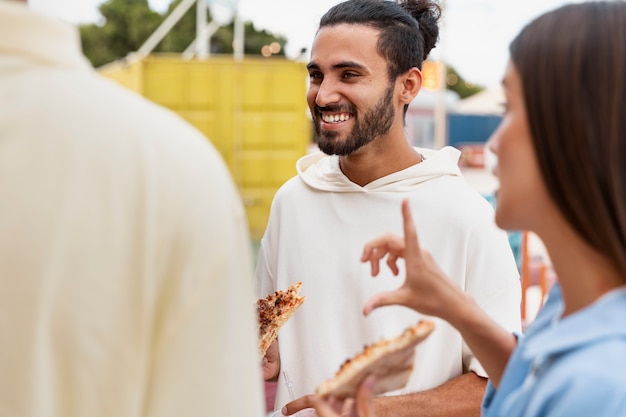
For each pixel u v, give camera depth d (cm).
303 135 929
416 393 207
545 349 110
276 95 920
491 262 215
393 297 136
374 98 216
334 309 222
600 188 108
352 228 223
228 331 107
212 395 106
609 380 103
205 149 109
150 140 104
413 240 135
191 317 105
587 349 107
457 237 216
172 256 104
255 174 925
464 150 1952
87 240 101
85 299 101
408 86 223
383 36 215
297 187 236
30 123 100
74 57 107
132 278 103
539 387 111
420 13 231
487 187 1431
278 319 199
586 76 109
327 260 224
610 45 108
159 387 106
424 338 131
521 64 115
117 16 3375
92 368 102
